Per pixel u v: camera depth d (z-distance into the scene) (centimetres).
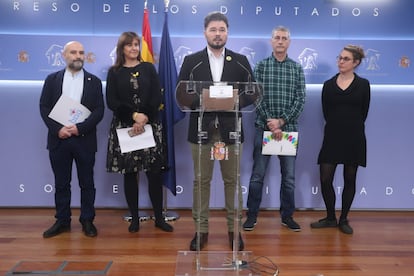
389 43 375
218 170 383
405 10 377
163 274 243
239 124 248
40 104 311
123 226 338
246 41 372
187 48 372
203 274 240
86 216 316
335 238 313
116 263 260
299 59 374
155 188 329
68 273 244
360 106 328
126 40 310
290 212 337
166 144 347
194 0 372
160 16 372
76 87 311
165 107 351
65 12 370
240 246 283
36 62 368
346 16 376
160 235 316
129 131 306
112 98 308
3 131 377
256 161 336
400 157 386
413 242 306
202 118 253
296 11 374
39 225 337
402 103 384
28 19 369
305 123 383
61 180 312
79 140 307
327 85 337
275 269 251
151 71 316
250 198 337
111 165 311
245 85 235
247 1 373
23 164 380
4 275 240
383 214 383
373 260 270
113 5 370
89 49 369
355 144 324
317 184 386
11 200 382
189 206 387
